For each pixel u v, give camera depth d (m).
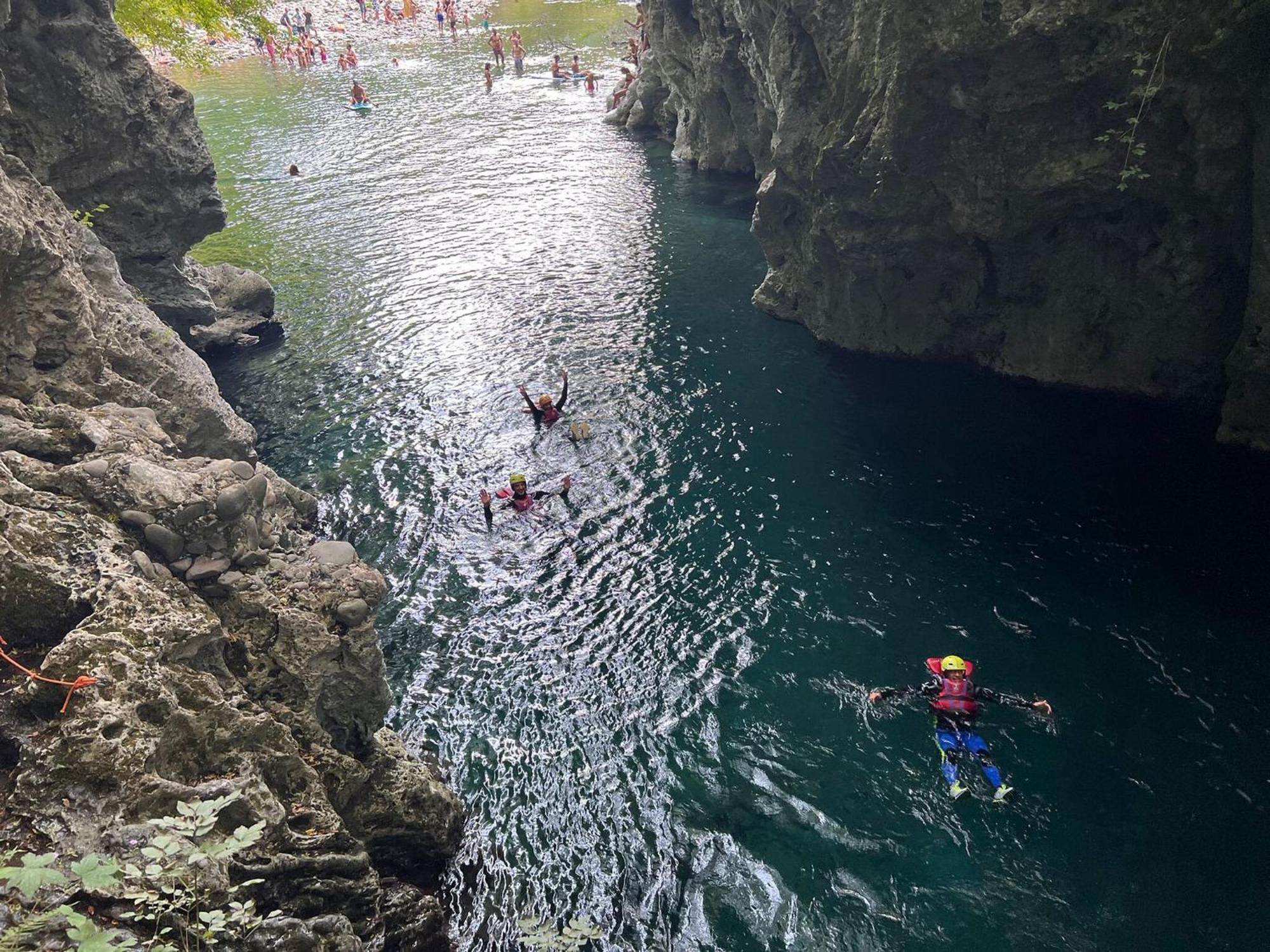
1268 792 10.45
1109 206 16.72
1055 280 18.50
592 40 62.50
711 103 33.47
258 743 8.06
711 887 9.80
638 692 12.40
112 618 7.70
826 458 17.39
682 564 14.82
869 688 12.25
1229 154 14.45
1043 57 14.78
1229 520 14.86
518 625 13.67
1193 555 14.20
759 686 12.39
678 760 11.36
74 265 13.86
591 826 10.56
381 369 21.56
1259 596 13.29
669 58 34.81
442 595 14.34
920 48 15.59
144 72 19.45
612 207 32.06
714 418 18.94
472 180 35.78
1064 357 19.08
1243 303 16.41
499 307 24.64
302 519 15.93
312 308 25.20
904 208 18.30
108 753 6.69
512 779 11.21
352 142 42.19
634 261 27.28
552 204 32.62
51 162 17.97
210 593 9.36
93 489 9.30
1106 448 17.03
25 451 10.18
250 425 17.41
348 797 9.22
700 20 30.62
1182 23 13.47
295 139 43.00
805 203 20.78
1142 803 10.43
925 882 9.72
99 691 7.04
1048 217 17.30
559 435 18.53
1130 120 14.05
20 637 7.82
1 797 6.60
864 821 10.45
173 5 23.52
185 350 15.95
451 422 19.12
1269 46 13.09
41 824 6.32
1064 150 15.78
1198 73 13.80
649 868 10.04
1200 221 15.84
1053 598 13.57
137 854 6.29
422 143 41.38
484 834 10.52
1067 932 9.15
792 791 10.88
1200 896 9.41
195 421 14.75
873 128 17.52
